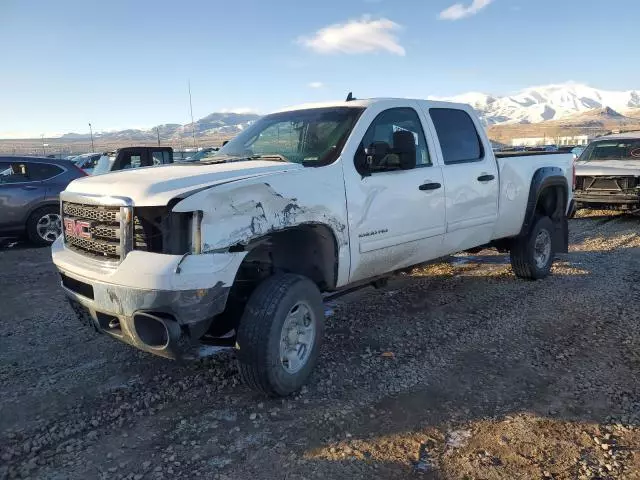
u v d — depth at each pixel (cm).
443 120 575
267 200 381
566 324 553
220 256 352
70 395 409
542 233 720
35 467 320
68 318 595
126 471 316
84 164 2330
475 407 387
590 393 405
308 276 452
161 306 339
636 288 679
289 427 362
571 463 320
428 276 757
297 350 410
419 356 477
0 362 472
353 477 308
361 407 387
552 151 762
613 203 1259
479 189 593
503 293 667
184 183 363
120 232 358
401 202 496
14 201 1064
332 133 475
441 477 308
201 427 363
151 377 440
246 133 543
